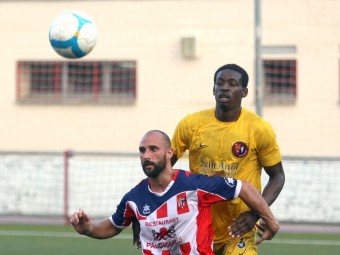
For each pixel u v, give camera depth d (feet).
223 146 60.80
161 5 197.98
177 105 198.29
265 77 194.39
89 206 146.51
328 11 190.08
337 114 191.21
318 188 137.80
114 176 146.41
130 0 199.82
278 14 191.52
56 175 150.71
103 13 201.46
